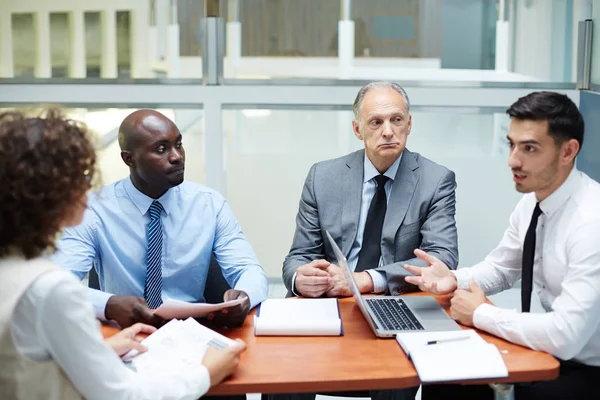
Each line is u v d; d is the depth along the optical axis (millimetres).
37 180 1496
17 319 1504
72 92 4055
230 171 4164
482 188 4117
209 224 2533
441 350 1871
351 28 3938
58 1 3959
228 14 3969
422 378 1776
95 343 1597
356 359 1896
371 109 2590
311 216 2744
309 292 2367
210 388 1779
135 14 3971
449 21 3908
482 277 2404
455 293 2186
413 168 2693
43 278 1522
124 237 2457
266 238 4219
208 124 4094
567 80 3969
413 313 2188
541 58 3949
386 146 2584
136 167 2381
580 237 2027
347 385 1782
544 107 2031
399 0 3896
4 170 1489
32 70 4035
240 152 4133
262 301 2303
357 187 2703
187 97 4059
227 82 4047
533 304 2443
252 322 2170
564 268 2107
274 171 4148
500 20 3906
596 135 3812
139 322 2098
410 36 3936
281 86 4027
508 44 3932
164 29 3984
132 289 2477
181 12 3971
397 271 2434
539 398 2080
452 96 3996
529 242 2217
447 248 2553
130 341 1909
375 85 2641
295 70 4008
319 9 3930
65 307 1535
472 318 2084
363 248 2656
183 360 1855
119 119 4078
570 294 1963
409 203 2639
